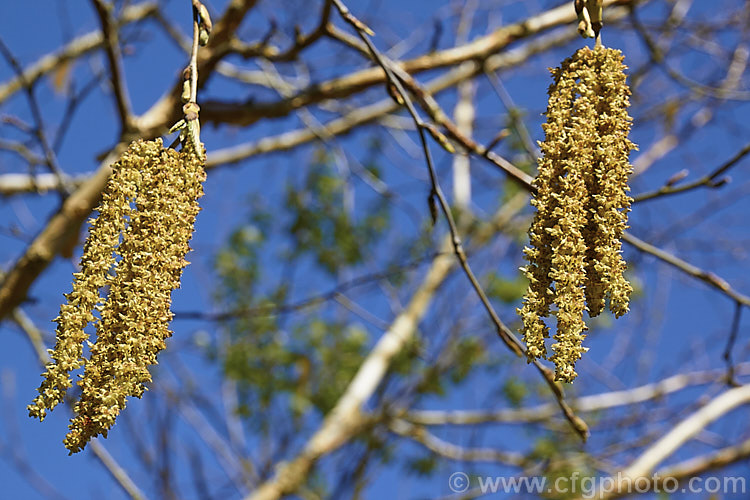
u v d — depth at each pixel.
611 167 2.21
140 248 2.09
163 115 5.13
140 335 2.04
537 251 2.20
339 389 9.83
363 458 7.98
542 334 2.15
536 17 5.80
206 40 2.35
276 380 9.61
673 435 7.54
